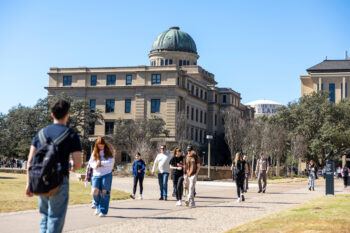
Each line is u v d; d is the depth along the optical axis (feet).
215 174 191.11
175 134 322.96
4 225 41.65
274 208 62.80
